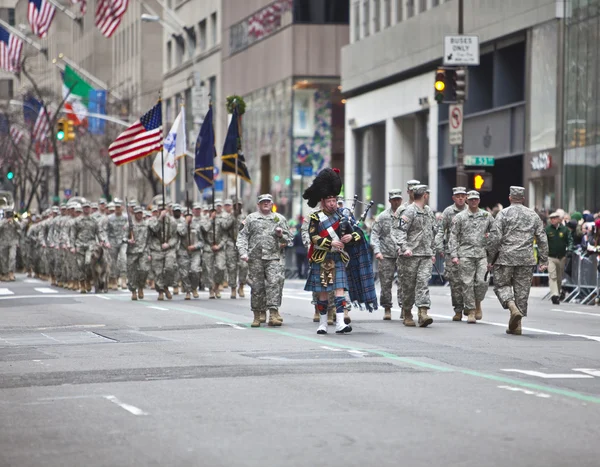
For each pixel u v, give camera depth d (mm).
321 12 158625
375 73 137375
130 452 22594
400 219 48531
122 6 135125
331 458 21734
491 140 112625
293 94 158500
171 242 70500
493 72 113312
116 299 71375
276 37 165000
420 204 48688
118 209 83312
